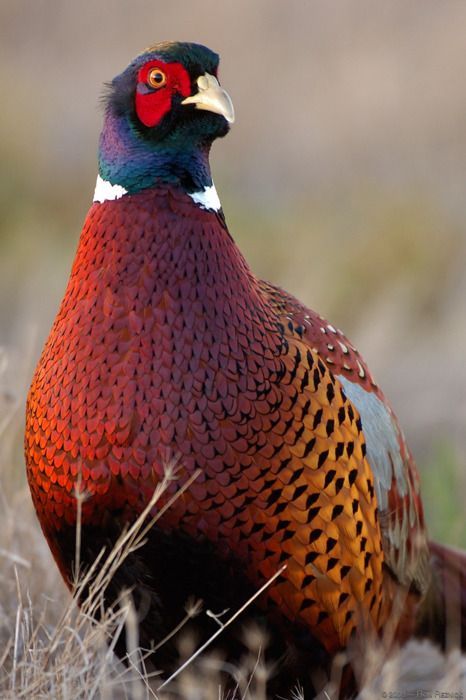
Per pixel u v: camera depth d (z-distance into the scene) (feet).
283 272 86.33
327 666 35.76
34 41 156.87
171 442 32.17
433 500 51.42
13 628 40.24
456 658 41.24
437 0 151.53
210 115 33.47
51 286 82.12
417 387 68.08
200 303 32.63
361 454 34.94
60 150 117.91
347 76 135.54
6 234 95.09
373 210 95.09
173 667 36.52
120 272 32.73
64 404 32.76
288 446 32.91
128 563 33.81
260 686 34.09
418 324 80.89
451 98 125.70
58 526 34.30
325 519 33.58
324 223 94.89
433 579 41.47
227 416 32.35
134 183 33.24
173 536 32.83
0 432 42.39
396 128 123.44
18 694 33.83
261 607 33.99
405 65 135.54
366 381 37.27
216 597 33.83
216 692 36.35
